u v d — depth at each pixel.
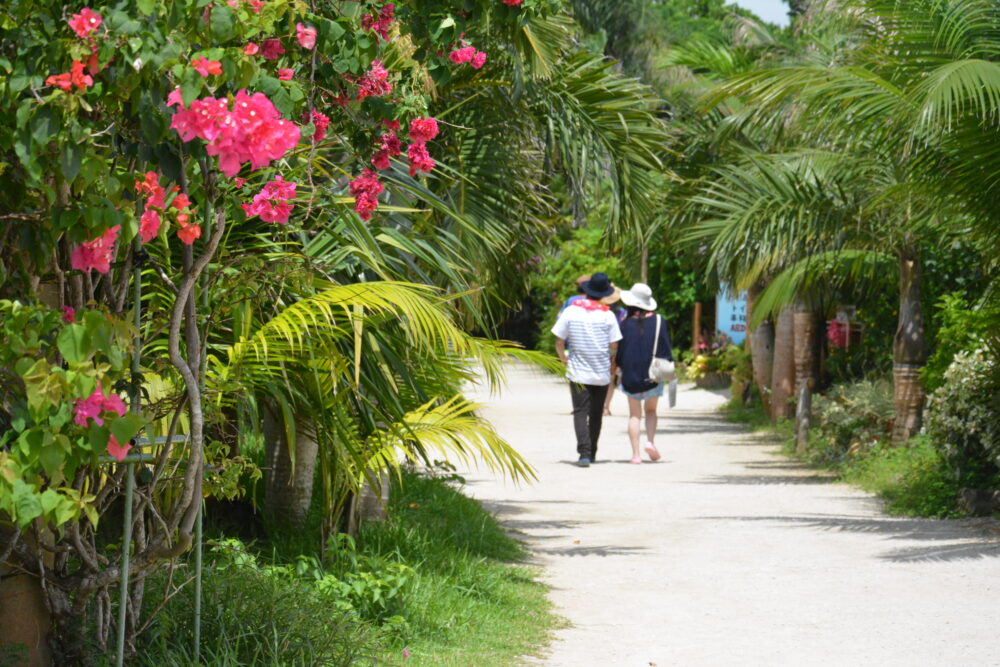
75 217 4.16
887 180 15.09
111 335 4.16
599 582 9.44
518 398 30.78
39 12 4.03
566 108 10.78
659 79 34.22
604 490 14.84
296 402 7.29
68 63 3.99
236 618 6.06
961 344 14.69
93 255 4.25
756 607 8.55
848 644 7.48
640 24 43.22
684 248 18.72
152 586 6.14
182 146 4.44
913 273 16.08
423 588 8.00
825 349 23.38
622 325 17.84
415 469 13.45
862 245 16.33
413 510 11.02
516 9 5.68
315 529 9.07
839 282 18.41
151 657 5.56
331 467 7.68
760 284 23.88
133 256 4.95
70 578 5.13
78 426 4.08
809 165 15.84
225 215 4.96
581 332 17.30
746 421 24.12
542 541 11.30
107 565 5.36
